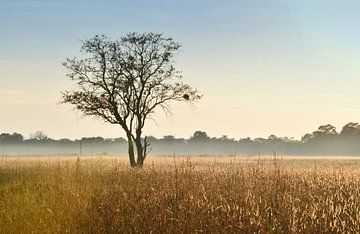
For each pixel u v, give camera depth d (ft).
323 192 49.85
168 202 40.78
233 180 53.26
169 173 60.29
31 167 87.97
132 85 129.59
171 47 132.36
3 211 39.11
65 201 43.42
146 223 33.96
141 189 47.29
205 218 33.01
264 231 29.73
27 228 33.76
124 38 131.03
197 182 51.65
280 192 43.60
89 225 34.96
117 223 34.63
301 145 590.96
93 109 129.18
